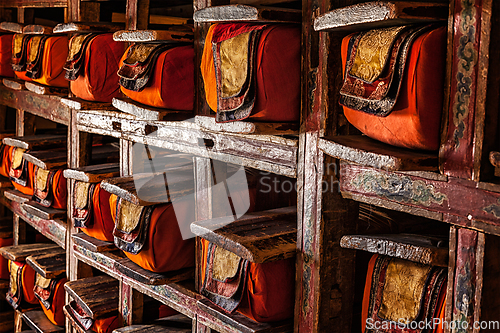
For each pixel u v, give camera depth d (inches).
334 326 71.6
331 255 69.7
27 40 126.7
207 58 73.5
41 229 141.6
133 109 88.3
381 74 51.5
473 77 48.2
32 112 141.9
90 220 106.3
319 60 65.8
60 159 128.6
